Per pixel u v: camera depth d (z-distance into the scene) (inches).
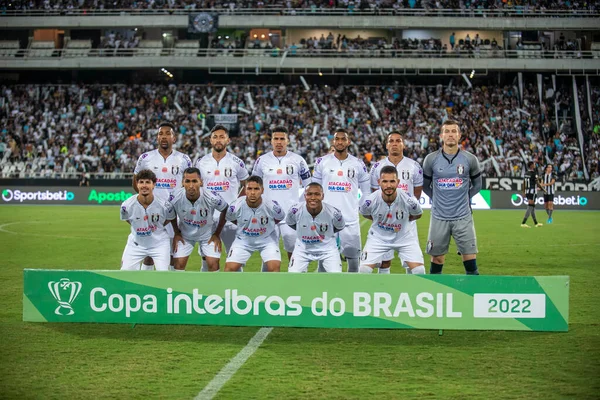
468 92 1663.4
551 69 1659.7
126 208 342.3
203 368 241.3
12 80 1823.3
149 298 286.7
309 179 418.3
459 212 362.3
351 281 279.0
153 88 1676.9
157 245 352.5
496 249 634.8
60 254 581.9
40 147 1510.8
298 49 1692.9
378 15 1726.1
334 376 232.1
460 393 214.5
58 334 289.4
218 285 283.4
